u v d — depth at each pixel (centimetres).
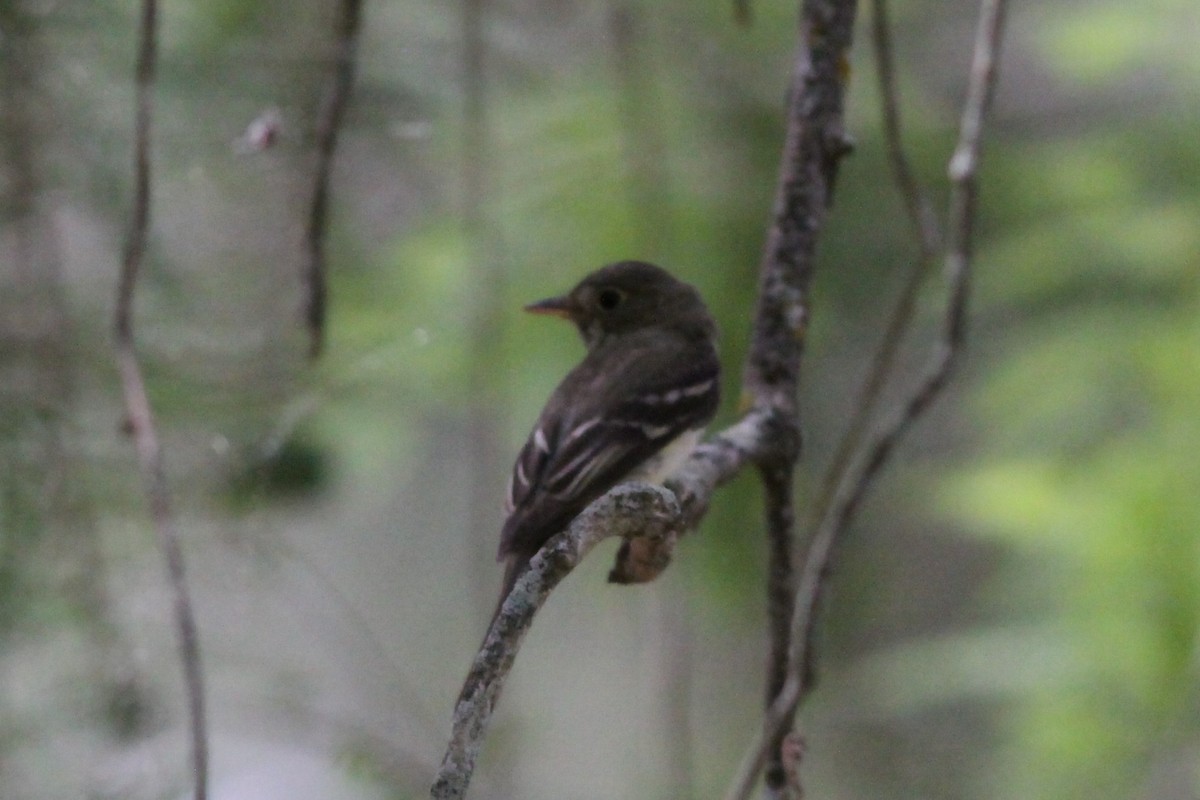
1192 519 1153
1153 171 1249
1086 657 1155
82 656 931
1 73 938
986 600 1286
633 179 1166
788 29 1202
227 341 991
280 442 962
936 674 1194
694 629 1197
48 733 909
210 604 970
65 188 953
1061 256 1225
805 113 718
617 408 811
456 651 1505
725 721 1291
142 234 728
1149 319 1199
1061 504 1183
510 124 1209
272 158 998
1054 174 1266
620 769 1380
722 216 1175
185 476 962
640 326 909
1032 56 1445
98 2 958
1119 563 1162
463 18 1079
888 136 739
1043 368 1213
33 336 943
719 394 877
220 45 981
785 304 706
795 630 664
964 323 710
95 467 945
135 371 711
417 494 1513
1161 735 1133
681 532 631
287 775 1030
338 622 1263
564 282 1198
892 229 1211
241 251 1006
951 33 1373
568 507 761
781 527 695
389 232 1195
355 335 1155
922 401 695
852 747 1280
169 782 902
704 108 1197
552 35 1198
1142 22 1239
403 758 925
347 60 803
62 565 935
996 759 1234
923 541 1374
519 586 531
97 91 959
